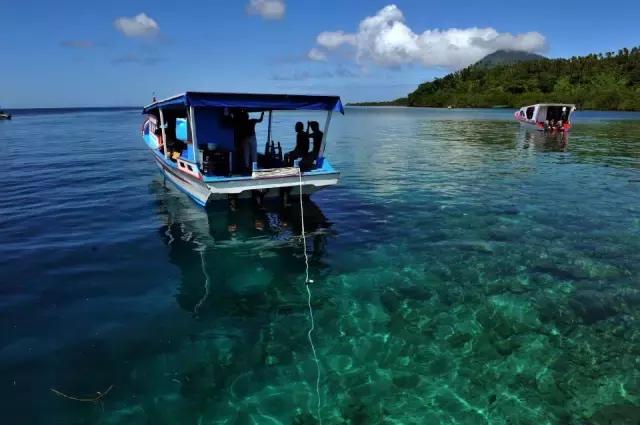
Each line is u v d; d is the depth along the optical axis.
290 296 7.79
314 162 12.08
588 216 12.25
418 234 10.86
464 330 6.77
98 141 33.44
